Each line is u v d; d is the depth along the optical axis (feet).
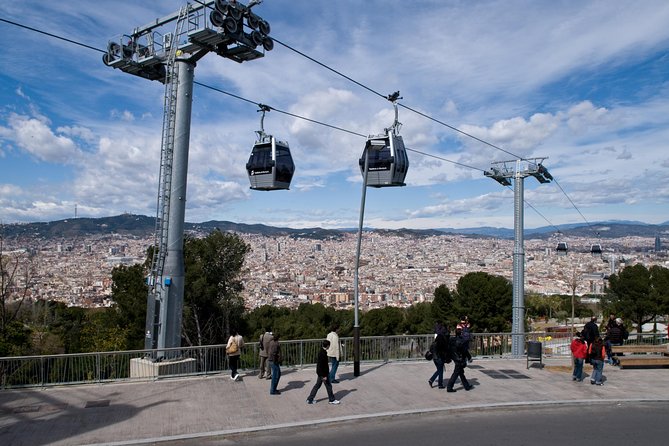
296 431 33.91
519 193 76.54
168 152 54.70
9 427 33.35
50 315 138.21
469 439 32.07
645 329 157.38
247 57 56.75
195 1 51.78
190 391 42.80
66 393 41.75
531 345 54.60
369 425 35.27
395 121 61.77
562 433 33.40
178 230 54.44
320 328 134.72
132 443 30.60
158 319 53.36
